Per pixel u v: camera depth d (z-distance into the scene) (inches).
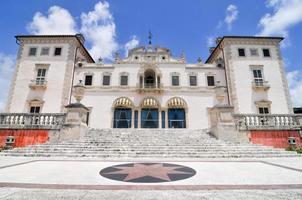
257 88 1151.0
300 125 639.1
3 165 335.0
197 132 687.1
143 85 1200.2
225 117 625.9
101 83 1218.0
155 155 464.1
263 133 624.7
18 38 1243.8
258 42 1254.9
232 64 1203.9
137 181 232.2
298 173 277.7
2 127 623.8
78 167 325.1
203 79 1238.9
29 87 1149.1
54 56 1213.7
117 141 566.3
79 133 598.9
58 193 183.3
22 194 178.2
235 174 273.4
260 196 176.4
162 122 1168.8
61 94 1138.7
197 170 303.3
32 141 607.2
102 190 197.0
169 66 1266.0
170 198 172.1
